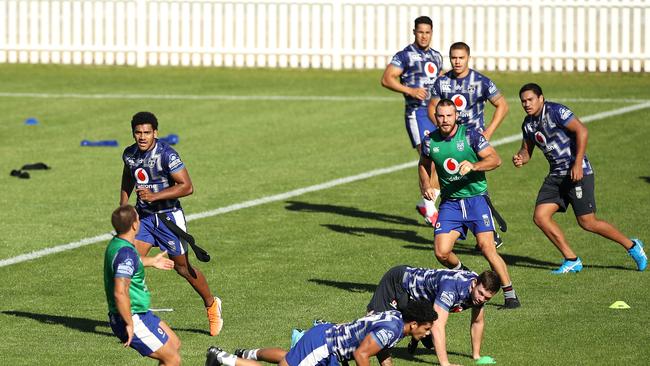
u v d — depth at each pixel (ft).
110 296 119.55
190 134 281.54
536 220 173.99
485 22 369.30
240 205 216.95
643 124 280.92
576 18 359.46
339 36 369.50
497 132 279.08
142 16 374.02
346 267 175.83
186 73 366.43
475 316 130.82
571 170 170.60
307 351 118.11
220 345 139.44
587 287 164.35
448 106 153.17
